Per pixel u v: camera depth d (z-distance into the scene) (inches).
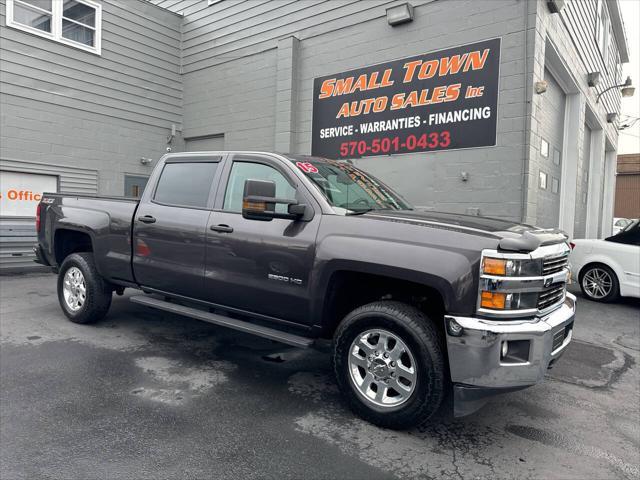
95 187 410.3
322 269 130.3
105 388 141.3
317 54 365.7
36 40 365.7
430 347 113.3
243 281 147.9
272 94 400.2
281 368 164.7
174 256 167.0
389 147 326.3
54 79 378.3
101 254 193.2
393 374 120.0
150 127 451.8
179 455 105.9
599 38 470.0
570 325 130.5
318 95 365.4
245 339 197.0
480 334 106.4
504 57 275.6
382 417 120.1
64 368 156.3
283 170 148.8
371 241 123.6
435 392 113.0
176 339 193.5
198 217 162.1
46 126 374.6
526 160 269.7
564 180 411.5
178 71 474.0
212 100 449.1
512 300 108.8
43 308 237.8
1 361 161.3
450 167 298.2
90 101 403.5
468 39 288.4
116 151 424.8
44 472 97.6
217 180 163.9
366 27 335.9
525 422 130.1
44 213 221.3
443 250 113.4
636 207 1066.7
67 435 113.0
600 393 152.5
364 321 123.0
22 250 354.9
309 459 106.3
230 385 147.6
